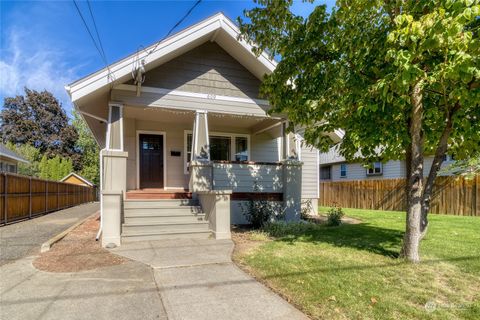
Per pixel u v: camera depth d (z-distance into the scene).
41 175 29.12
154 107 7.60
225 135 10.80
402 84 3.28
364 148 5.12
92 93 6.73
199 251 5.26
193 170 7.90
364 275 3.75
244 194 8.66
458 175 9.64
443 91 3.71
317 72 4.90
